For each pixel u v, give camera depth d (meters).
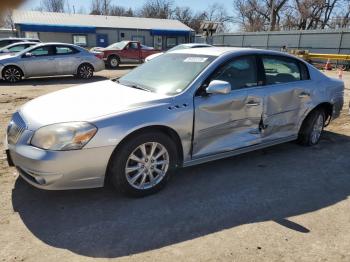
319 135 5.28
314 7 45.16
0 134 5.38
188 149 3.62
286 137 4.70
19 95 9.57
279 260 2.49
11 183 3.60
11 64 12.14
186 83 3.68
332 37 25.42
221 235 2.79
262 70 4.25
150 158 3.36
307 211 3.26
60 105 3.34
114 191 3.50
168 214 3.11
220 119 3.79
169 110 3.38
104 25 36.38
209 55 4.03
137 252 2.54
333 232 2.90
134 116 3.16
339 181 3.98
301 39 27.62
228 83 3.55
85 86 4.15
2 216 2.99
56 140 2.89
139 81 4.10
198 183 3.78
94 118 3.02
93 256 2.48
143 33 38.19
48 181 2.91
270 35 30.00
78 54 13.58
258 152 4.88
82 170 2.98
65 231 2.79
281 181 3.93
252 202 3.39
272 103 4.29
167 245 2.64
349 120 7.01
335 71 21.39
